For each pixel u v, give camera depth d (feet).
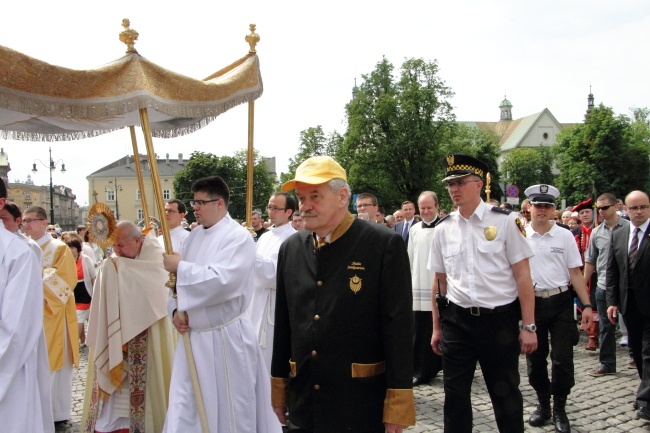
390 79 146.00
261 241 18.85
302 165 9.04
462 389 12.89
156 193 12.03
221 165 187.83
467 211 13.32
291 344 9.47
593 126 162.09
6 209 15.64
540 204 16.72
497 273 12.88
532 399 19.36
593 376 22.40
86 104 11.18
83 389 22.47
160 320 15.38
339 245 8.93
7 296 10.00
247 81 14.89
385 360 8.63
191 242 13.07
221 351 12.07
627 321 17.57
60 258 18.39
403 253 8.77
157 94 11.87
